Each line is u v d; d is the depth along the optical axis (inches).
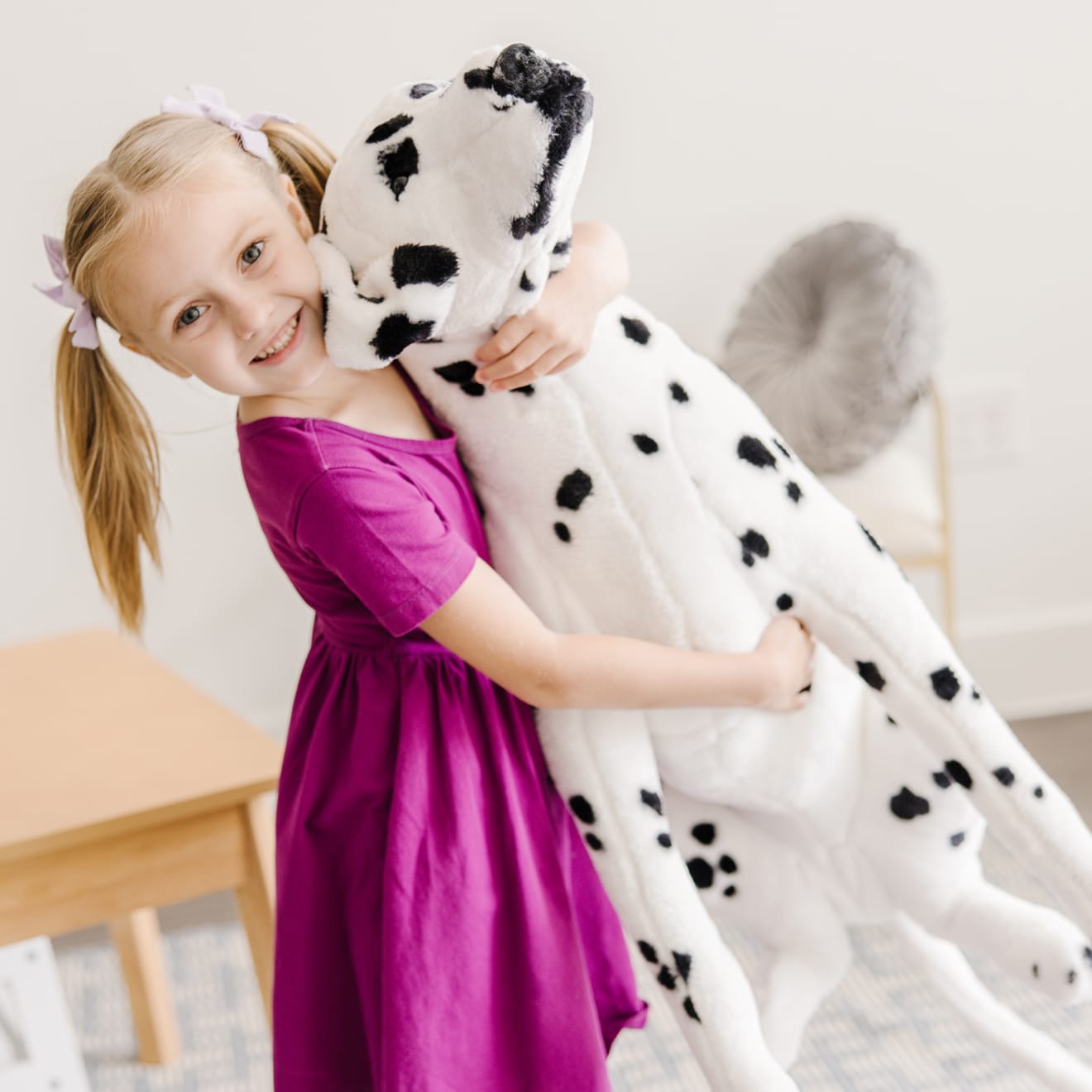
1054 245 94.2
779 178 91.2
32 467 87.0
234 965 77.0
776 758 40.1
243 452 37.5
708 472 37.5
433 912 37.3
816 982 43.6
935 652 38.9
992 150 92.3
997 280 94.3
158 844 46.0
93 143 82.8
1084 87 91.9
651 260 91.5
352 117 85.7
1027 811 39.3
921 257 82.9
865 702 41.4
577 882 43.5
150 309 33.7
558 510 37.7
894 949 72.2
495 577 36.8
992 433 96.3
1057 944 39.5
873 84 90.4
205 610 91.3
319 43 84.4
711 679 37.1
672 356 38.6
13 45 80.9
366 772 39.1
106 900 45.6
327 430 35.7
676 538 37.4
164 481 88.1
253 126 38.7
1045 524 98.4
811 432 81.3
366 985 39.3
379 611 35.5
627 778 38.9
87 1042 71.5
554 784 40.5
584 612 38.6
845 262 82.1
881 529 82.8
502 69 31.5
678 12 87.7
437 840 37.7
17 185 82.6
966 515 97.5
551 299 35.1
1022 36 90.6
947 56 90.4
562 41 87.1
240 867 47.3
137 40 82.2
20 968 49.3
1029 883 76.1
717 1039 38.1
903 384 79.7
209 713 52.6
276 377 35.0
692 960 38.3
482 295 33.6
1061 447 97.3
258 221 33.8
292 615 92.7
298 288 34.0
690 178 90.5
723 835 42.4
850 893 43.5
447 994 37.2
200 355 34.3
